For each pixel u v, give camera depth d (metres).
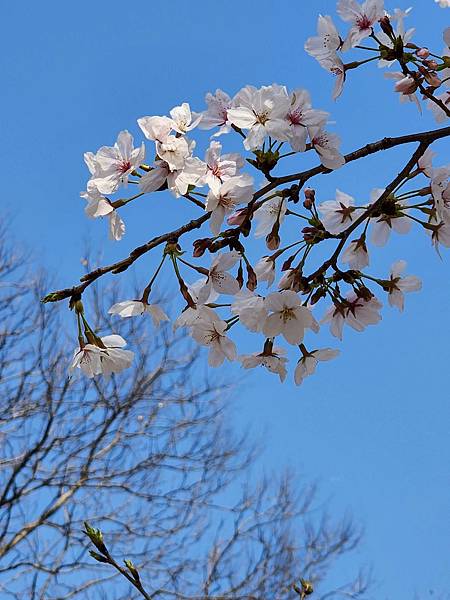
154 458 4.04
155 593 3.63
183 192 0.98
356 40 1.06
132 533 3.77
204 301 1.03
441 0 1.09
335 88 1.07
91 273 0.99
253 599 3.82
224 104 1.04
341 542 4.27
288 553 4.09
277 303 1.04
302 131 1.01
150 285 1.03
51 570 3.54
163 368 4.27
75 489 3.84
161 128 0.99
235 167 1.00
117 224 1.01
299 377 1.10
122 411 4.17
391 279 1.12
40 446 3.67
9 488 3.62
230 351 1.05
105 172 1.00
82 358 1.04
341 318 1.11
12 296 4.04
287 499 4.25
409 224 1.13
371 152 1.03
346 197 1.13
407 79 1.10
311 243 1.06
